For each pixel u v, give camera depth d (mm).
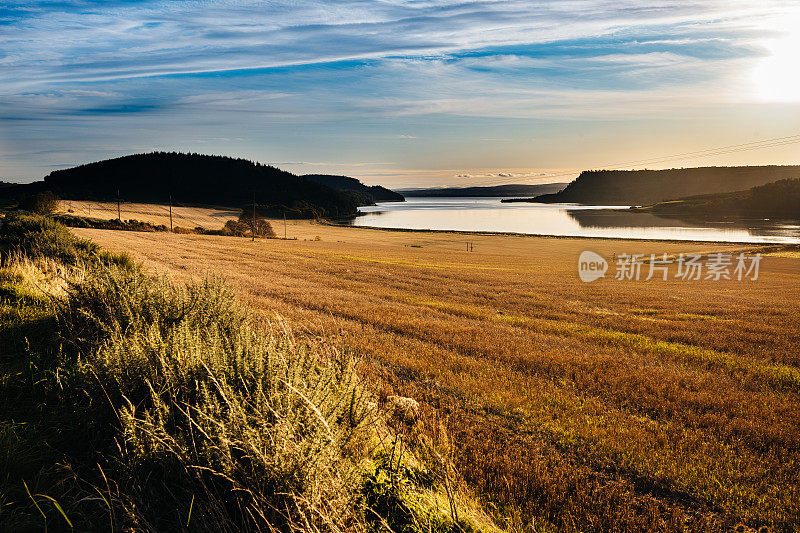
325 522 2223
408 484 3258
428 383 7426
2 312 5648
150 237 55812
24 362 4180
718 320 17188
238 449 2420
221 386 2885
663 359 10445
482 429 5594
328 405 2965
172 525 2270
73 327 4777
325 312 14625
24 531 2158
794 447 5770
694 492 4539
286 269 30266
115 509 2293
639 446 5449
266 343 3512
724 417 6574
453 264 45750
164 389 3031
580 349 11102
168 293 5363
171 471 2439
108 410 3037
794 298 25469
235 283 20250
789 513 4262
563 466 4773
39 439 2912
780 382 8828
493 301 21172
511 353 10031
